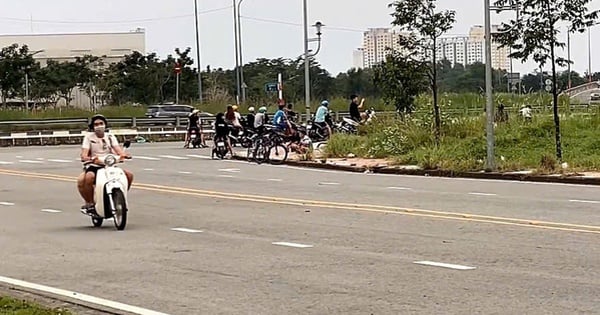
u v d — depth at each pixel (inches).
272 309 362.9
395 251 496.1
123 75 3174.2
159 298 388.8
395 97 1366.9
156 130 2198.6
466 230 565.9
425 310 354.0
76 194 873.5
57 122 2261.3
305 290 397.7
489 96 1034.7
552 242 509.7
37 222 667.4
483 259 462.6
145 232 597.9
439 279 414.6
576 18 1052.5
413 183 945.5
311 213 676.7
